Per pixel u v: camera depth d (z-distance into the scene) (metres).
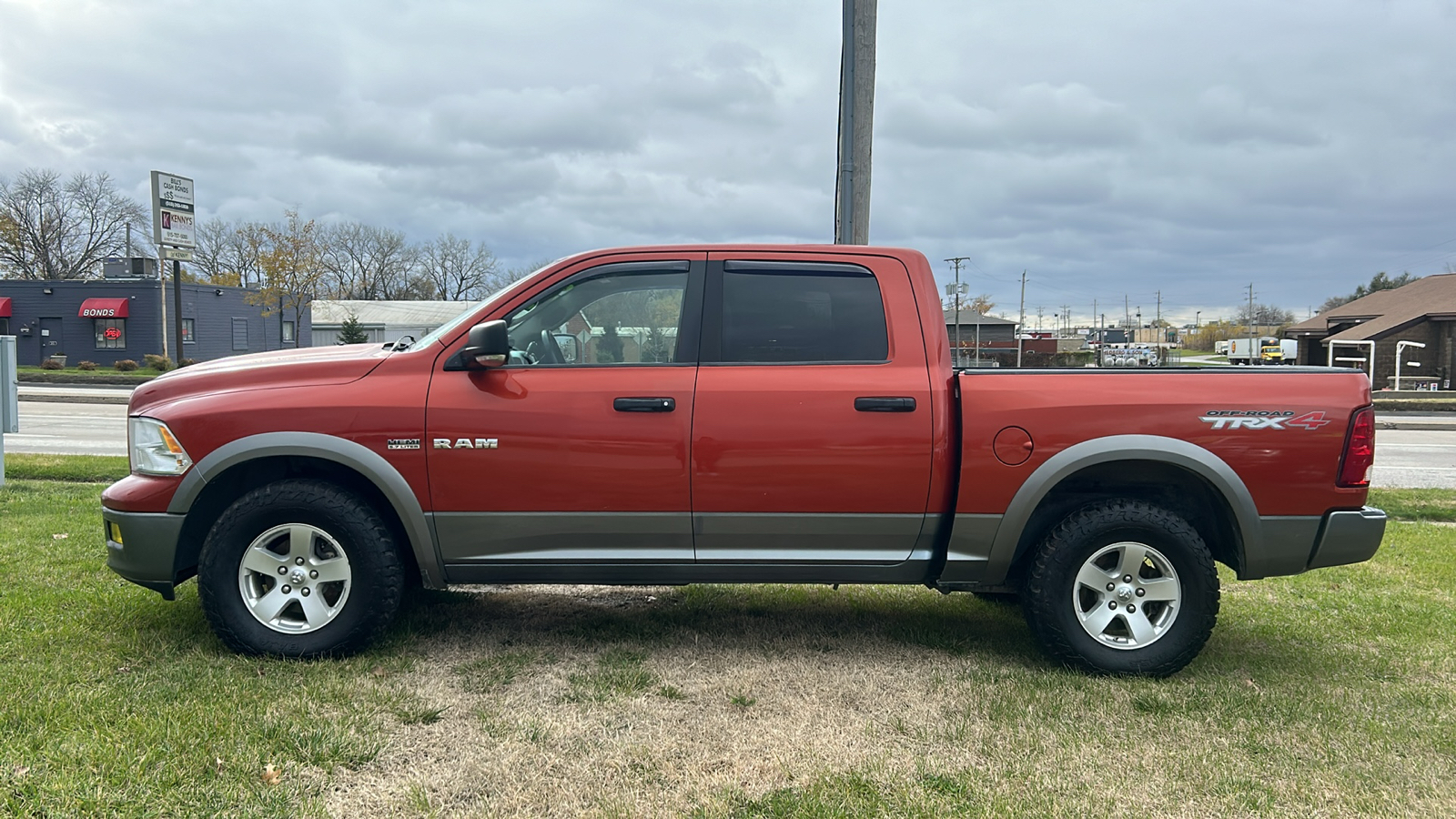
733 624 4.75
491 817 2.73
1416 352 35.12
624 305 4.14
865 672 4.05
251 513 3.89
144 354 39.00
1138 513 3.96
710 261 4.17
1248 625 4.89
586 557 4.04
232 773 2.91
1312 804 2.91
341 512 3.90
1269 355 59.22
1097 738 3.37
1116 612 4.05
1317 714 3.62
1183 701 3.74
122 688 3.53
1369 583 5.82
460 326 4.09
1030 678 3.99
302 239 44.41
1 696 3.39
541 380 4.00
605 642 4.42
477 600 5.12
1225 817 2.82
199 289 42.25
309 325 52.66
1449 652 4.45
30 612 4.42
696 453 3.95
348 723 3.29
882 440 3.96
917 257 4.21
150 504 3.92
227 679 3.66
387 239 78.50
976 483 3.96
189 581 5.09
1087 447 3.92
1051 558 3.98
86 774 2.83
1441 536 7.33
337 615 3.96
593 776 3.01
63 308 39.12
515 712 3.52
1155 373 4.02
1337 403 3.94
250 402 3.94
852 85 6.71
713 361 4.06
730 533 4.02
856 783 2.98
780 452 3.95
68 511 6.99
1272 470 3.92
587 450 3.94
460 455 3.94
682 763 3.12
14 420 8.12
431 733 3.30
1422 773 3.14
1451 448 16.20
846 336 4.09
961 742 3.33
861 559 4.08
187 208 34.12
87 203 61.62
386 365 4.03
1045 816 2.79
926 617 4.93
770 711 3.59
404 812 2.75
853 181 6.77
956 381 4.02
